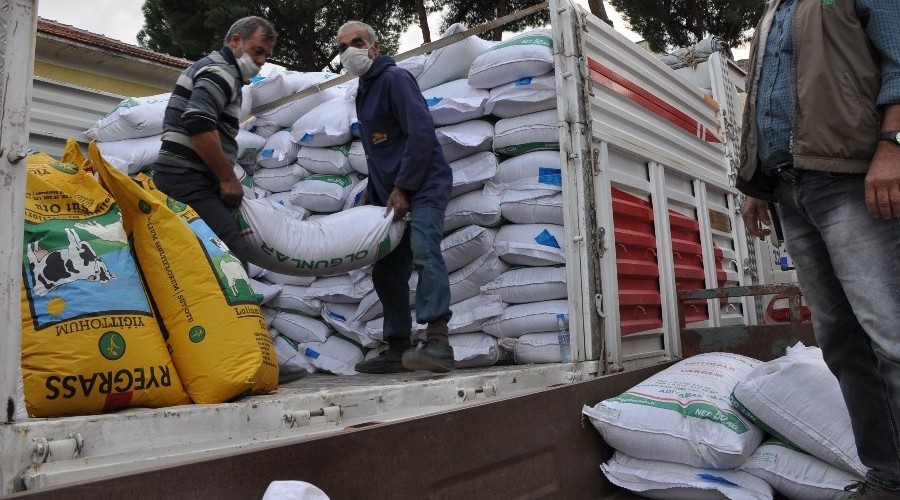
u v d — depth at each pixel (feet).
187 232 6.36
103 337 5.30
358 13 47.88
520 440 7.28
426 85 12.91
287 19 45.34
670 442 8.33
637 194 12.56
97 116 15.90
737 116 18.08
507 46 11.46
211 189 8.88
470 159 12.01
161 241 6.24
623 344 11.40
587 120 10.84
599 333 10.50
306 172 14.06
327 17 47.26
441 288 9.92
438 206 10.25
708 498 8.30
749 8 46.62
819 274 7.05
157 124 14.02
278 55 47.34
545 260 11.07
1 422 4.07
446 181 10.52
